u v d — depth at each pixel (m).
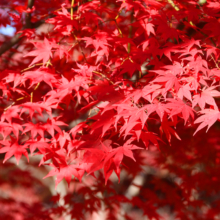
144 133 2.00
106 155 1.83
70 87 2.03
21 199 7.14
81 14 2.48
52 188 6.11
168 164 5.24
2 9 3.54
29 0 3.03
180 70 1.96
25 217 4.36
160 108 1.76
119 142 3.58
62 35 2.46
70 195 3.96
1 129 1.96
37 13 3.26
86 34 3.15
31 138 2.15
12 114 2.05
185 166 5.40
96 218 5.90
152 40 2.30
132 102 1.97
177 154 4.80
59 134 2.14
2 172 6.84
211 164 5.07
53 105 2.10
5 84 2.29
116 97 1.93
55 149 2.06
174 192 5.09
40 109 2.03
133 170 4.61
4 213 4.95
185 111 1.77
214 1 2.57
